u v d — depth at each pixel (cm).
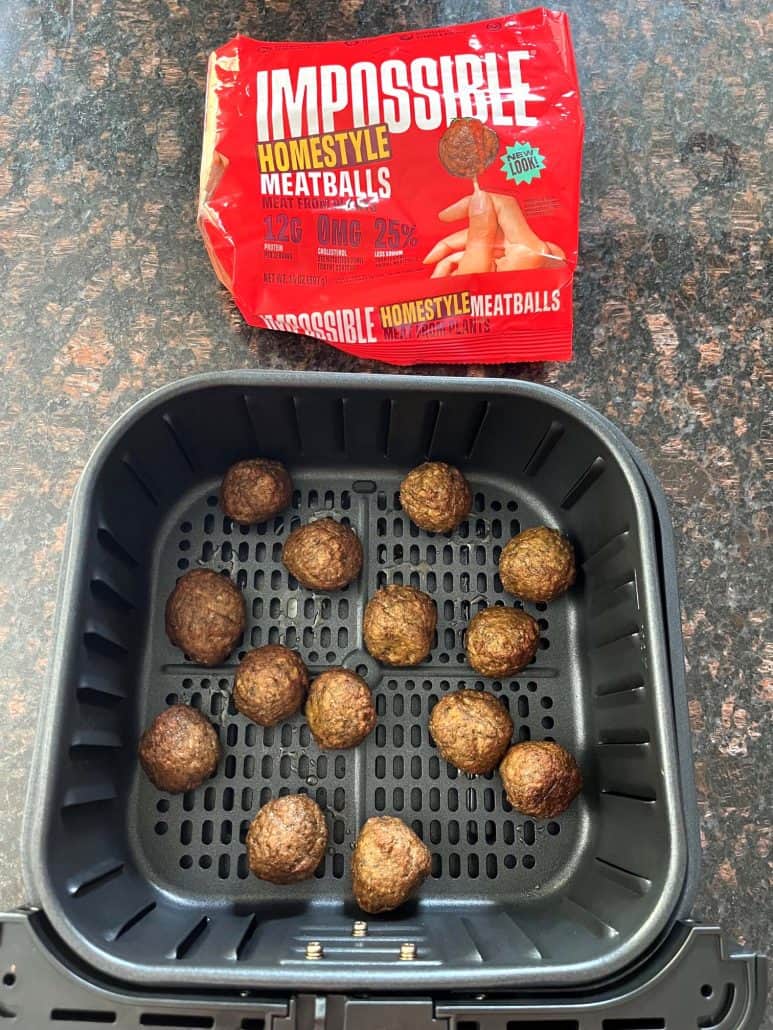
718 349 100
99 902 70
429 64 86
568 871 83
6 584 92
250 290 89
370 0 104
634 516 75
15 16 104
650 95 105
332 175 86
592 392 98
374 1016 59
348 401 81
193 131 102
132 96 102
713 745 91
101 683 76
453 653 89
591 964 61
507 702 88
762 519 97
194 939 71
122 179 101
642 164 103
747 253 102
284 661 82
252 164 86
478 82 86
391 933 74
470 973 60
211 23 104
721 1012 60
